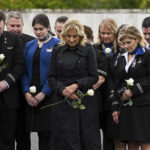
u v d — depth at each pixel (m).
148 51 13.52
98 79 13.43
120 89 13.74
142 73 13.52
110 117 14.50
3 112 14.57
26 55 14.95
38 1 33.59
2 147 14.59
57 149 13.28
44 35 14.85
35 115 14.83
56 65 13.43
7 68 14.57
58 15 25.88
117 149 14.52
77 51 13.28
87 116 13.30
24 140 15.48
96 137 13.38
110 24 14.98
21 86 14.98
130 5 38.47
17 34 15.03
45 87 14.68
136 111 13.52
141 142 13.59
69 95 13.11
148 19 16.83
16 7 32.25
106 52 14.63
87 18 26.11
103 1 38.22
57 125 13.28
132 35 13.44
